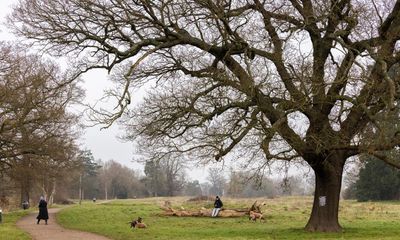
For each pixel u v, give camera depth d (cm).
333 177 2267
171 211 3906
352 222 3009
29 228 2858
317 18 2109
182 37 2156
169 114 2161
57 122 4203
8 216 3928
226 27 2081
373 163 7581
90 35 2175
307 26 2142
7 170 4425
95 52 2206
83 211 4266
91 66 2216
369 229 2378
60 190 9569
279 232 2309
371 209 4519
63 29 2178
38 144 4209
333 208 2275
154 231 2519
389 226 2594
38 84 3753
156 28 2189
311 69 2056
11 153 4159
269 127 1981
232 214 3744
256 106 2108
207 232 2417
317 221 2295
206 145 2006
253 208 3834
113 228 2728
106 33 2169
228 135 2006
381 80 2070
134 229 2648
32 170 4422
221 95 2131
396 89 2059
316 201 2314
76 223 3188
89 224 3075
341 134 2131
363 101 2006
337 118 2047
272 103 2147
